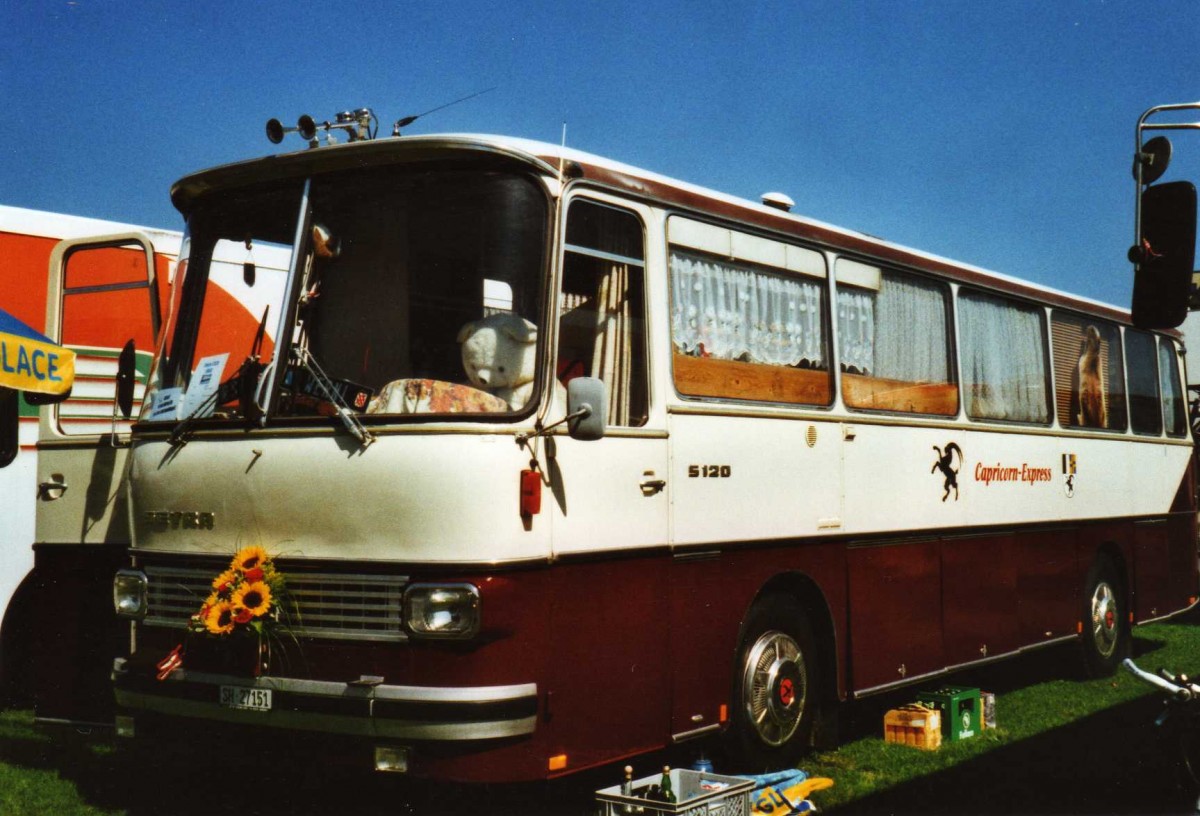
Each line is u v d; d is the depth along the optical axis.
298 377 6.01
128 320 8.91
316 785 7.01
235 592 5.65
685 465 6.64
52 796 6.79
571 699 5.79
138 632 6.35
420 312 5.93
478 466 5.46
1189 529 13.59
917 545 8.76
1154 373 13.14
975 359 9.82
